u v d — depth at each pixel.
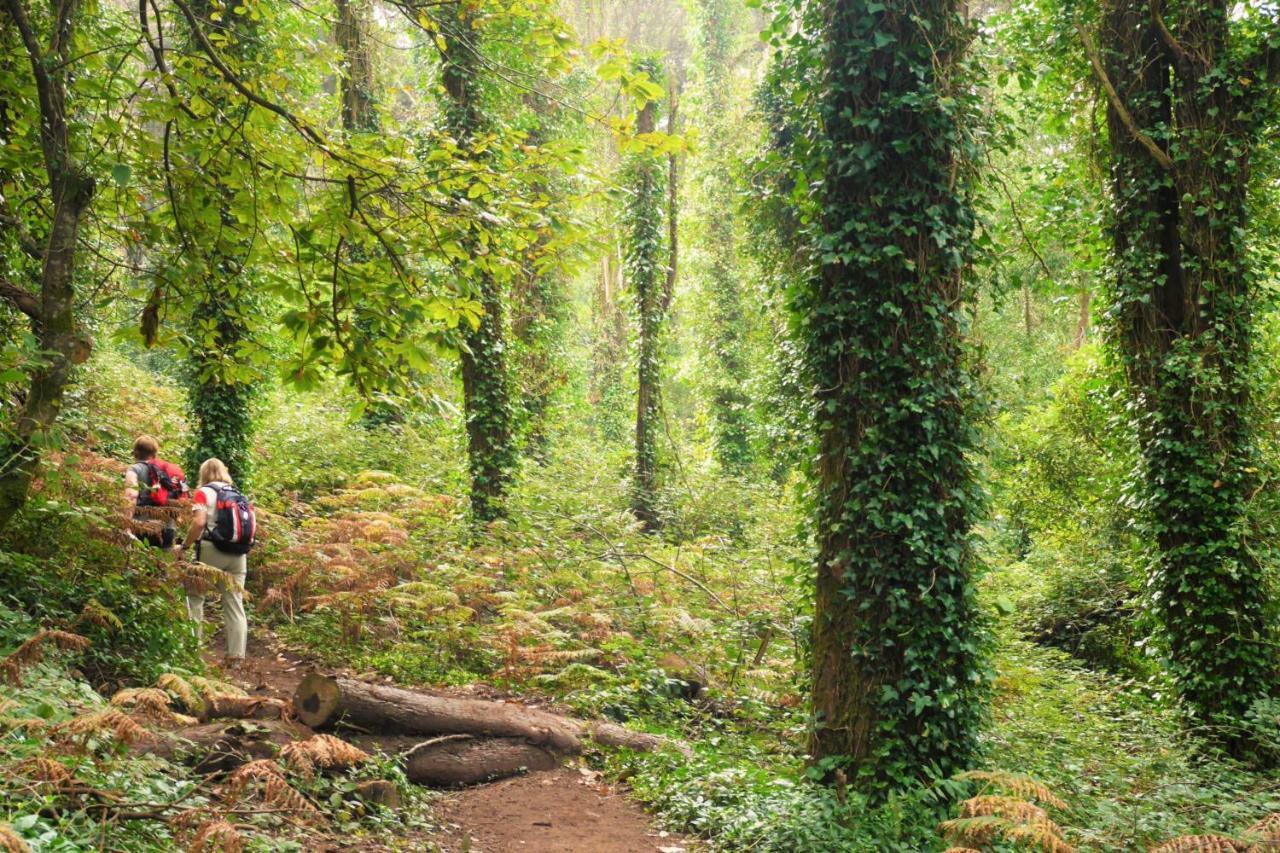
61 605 6.09
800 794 6.27
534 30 5.91
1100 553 15.98
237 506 8.12
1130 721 9.94
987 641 6.73
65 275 5.32
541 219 5.63
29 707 4.23
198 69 5.81
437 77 13.43
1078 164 11.79
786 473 24.48
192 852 3.55
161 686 4.46
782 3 7.13
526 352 19.09
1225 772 8.01
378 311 5.59
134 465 8.11
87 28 7.04
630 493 20.77
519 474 14.80
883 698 6.40
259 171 5.73
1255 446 9.95
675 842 5.95
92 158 5.50
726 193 26.20
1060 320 25.88
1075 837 5.73
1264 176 10.40
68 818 3.71
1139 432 10.39
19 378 4.54
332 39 12.69
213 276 5.84
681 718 8.95
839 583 6.70
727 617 11.87
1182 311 10.23
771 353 16.91
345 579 9.86
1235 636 9.60
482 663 9.84
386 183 5.66
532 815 6.20
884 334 6.61
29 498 6.16
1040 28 11.51
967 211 6.77
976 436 6.66
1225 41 10.07
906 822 5.92
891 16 6.60
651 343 23.06
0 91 5.80
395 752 6.38
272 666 8.95
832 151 6.72
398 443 18.20
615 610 11.09
